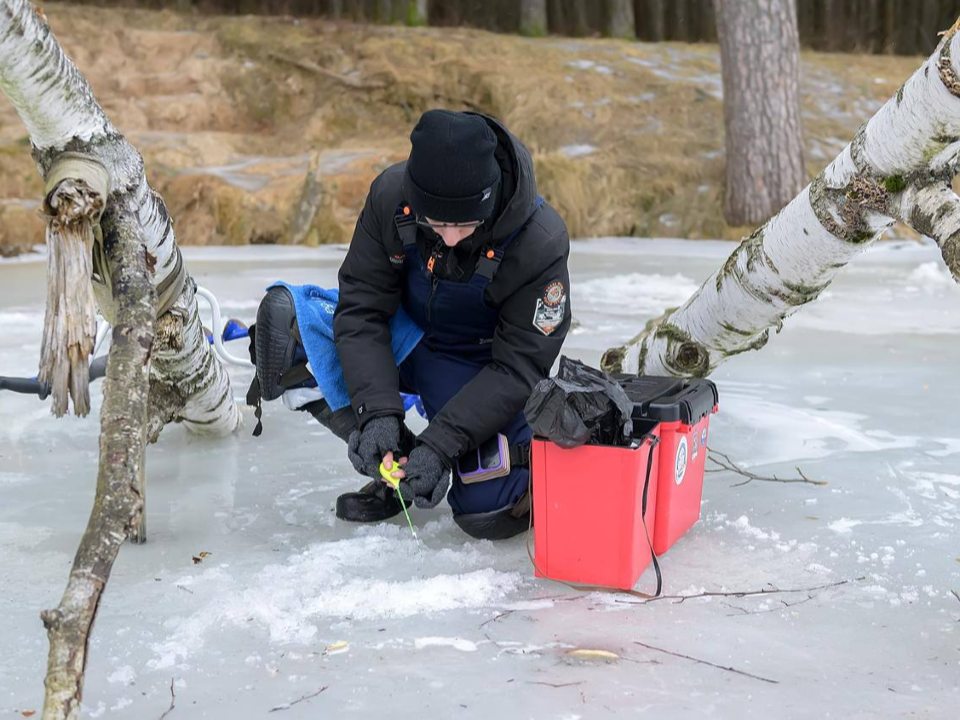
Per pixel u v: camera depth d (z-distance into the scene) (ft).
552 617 8.12
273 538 9.95
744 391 15.98
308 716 6.54
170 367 11.87
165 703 6.70
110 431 6.88
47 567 9.17
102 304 10.19
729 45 42.24
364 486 11.17
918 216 9.59
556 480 8.68
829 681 7.00
